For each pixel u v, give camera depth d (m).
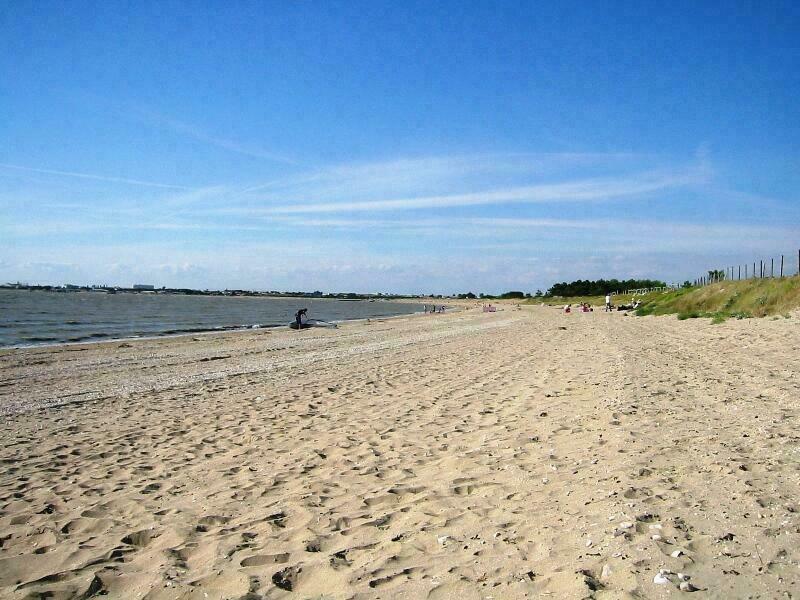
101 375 15.40
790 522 3.70
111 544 4.57
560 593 3.06
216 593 3.55
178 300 137.38
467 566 3.58
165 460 7.11
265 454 7.18
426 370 14.80
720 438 5.93
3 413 10.38
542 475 5.41
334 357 19.17
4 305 68.94
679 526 3.76
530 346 20.77
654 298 52.16
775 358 11.77
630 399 8.45
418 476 5.90
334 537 4.41
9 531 4.92
